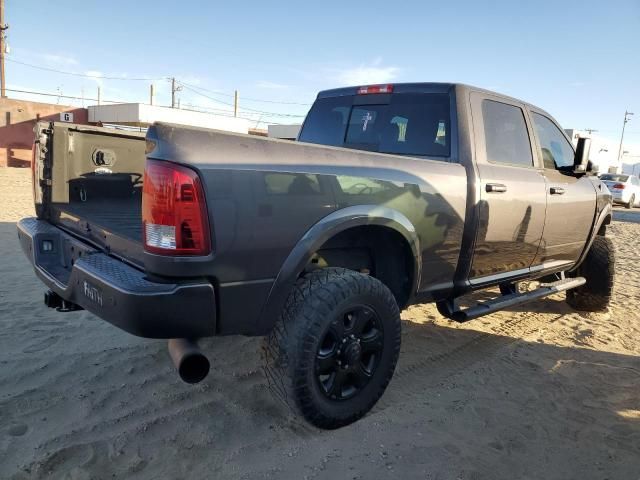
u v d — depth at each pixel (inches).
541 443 116.0
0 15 1406.3
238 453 105.7
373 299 113.9
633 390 143.8
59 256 141.7
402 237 124.9
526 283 254.4
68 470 97.5
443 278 140.0
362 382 116.6
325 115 181.6
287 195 101.7
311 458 105.1
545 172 175.0
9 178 734.5
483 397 135.6
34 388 127.0
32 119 1274.6
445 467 105.0
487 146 151.8
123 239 108.5
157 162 91.5
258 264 99.2
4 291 201.2
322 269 114.0
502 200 149.1
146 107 1301.7
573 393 140.6
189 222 91.0
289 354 103.5
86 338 159.0
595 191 198.8
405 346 168.4
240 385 134.1
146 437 109.5
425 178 128.6
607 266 206.5
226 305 97.3
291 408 108.8
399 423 120.3
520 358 162.7
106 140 167.9
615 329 196.7
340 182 110.7
